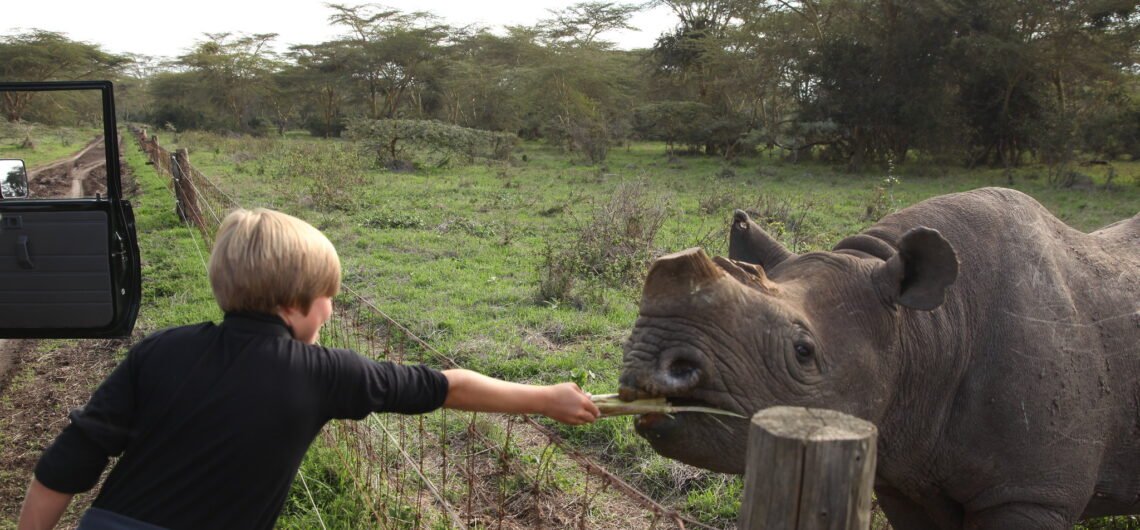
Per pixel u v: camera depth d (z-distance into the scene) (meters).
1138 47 30.02
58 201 6.23
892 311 3.09
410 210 16.83
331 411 2.21
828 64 32.78
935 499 3.64
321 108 65.69
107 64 51.25
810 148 39.28
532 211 17.09
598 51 54.50
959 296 3.35
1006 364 3.29
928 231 2.92
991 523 3.42
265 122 65.06
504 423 6.14
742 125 39.16
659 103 40.84
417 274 10.91
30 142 30.34
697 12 47.59
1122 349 3.54
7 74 47.66
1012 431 3.27
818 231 14.41
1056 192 23.66
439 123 29.78
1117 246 3.99
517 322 8.76
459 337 8.12
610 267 10.40
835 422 1.89
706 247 12.05
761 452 1.86
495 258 12.04
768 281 2.93
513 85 52.44
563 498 5.10
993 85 31.31
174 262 11.58
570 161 35.44
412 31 59.50
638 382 2.56
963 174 30.62
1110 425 3.53
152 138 28.05
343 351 2.26
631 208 12.93
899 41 31.09
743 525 1.92
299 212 15.89
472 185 22.66
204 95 63.50
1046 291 3.40
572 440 5.96
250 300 2.20
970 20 29.70
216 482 2.09
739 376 2.62
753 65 38.38
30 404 6.86
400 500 4.59
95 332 6.39
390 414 6.25
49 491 2.10
